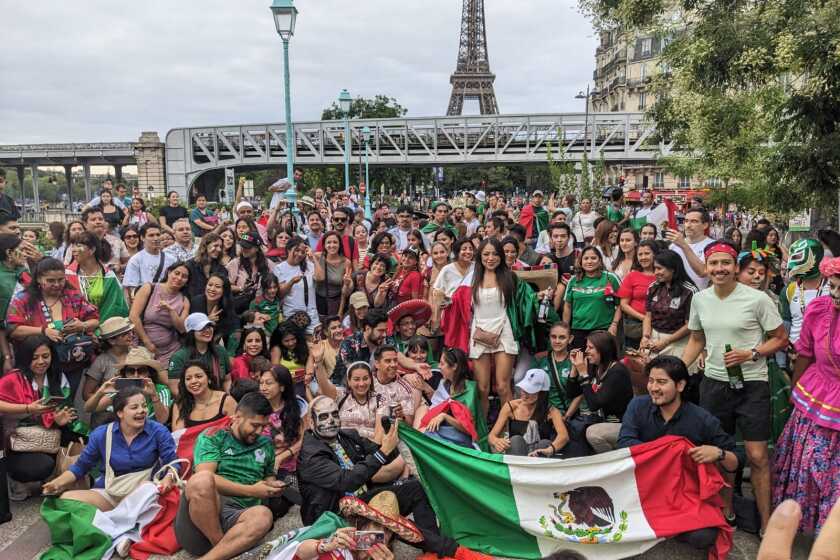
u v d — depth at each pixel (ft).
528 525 17.49
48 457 20.34
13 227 25.86
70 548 17.74
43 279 22.39
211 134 190.19
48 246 47.80
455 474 18.04
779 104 40.60
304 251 30.71
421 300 27.50
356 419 21.48
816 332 16.94
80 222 31.07
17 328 22.22
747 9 43.24
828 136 36.81
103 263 29.68
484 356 23.95
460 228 42.24
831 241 20.86
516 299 24.16
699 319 19.16
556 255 31.86
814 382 16.99
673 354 21.75
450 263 30.12
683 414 17.52
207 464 18.03
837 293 16.24
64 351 22.36
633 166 198.59
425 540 17.16
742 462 19.98
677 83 48.80
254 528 16.99
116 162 255.50
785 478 17.53
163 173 198.59
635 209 43.29
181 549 18.03
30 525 19.43
